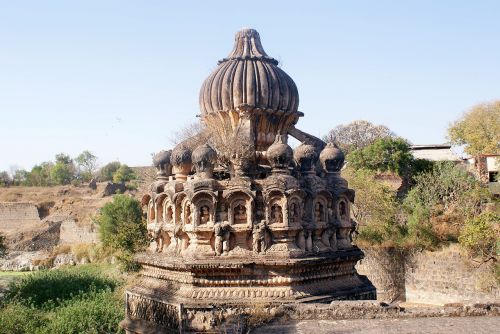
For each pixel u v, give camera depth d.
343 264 21.12
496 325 14.40
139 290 20.69
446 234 39.44
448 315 15.68
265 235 18.89
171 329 18.27
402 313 15.70
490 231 34.00
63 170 144.25
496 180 51.75
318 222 20.44
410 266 40.00
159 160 22.48
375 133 78.69
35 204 101.94
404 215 43.44
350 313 15.89
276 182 19.16
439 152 66.38
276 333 14.52
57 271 52.84
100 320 30.97
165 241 21.06
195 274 18.55
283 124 22.89
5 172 139.75
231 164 20.84
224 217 19.25
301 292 18.72
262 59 22.86
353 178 45.25
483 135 71.06
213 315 17.52
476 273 35.62
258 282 18.47
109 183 107.25
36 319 31.78
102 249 70.19
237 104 21.80
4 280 58.44
